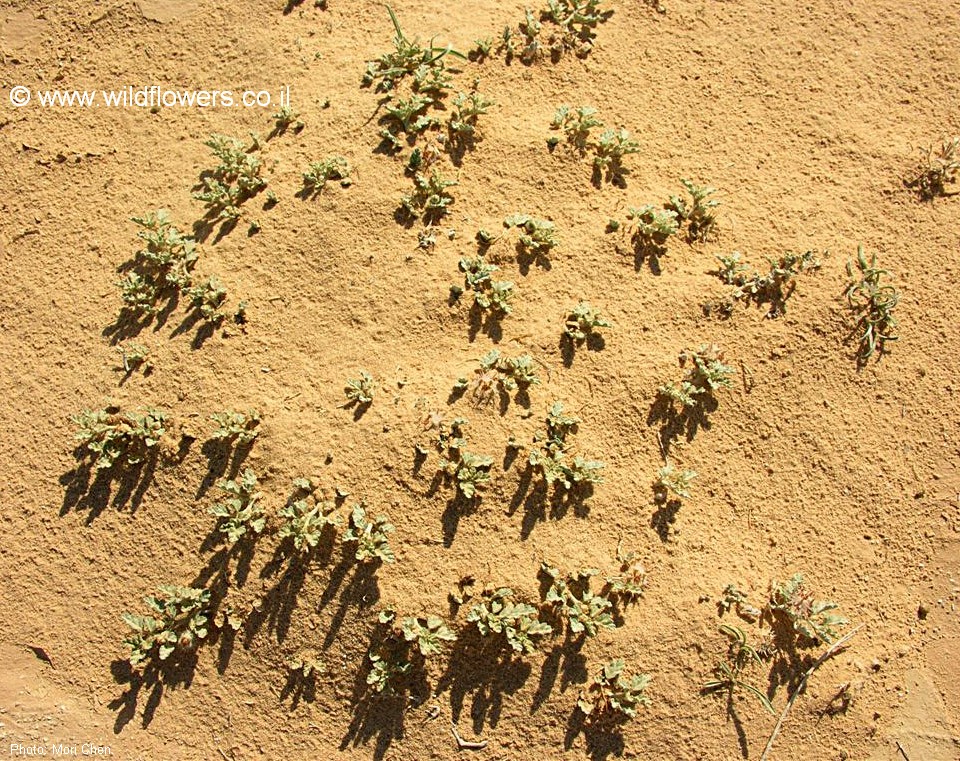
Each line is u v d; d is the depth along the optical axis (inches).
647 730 28.3
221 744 28.5
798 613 28.7
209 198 31.5
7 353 31.3
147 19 35.2
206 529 29.2
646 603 28.6
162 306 30.9
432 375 29.7
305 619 28.5
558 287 30.6
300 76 33.6
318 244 30.9
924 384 30.9
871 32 34.4
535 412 29.4
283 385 29.8
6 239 32.6
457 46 33.6
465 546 28.6
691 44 34.1
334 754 28.3
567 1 34.2
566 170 31.8
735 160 32.6
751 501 29.7
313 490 28.9
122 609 29.3
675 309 30.6
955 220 32.3
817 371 30.6
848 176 32.5
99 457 30.1
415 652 28.3
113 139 33.5
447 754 28.1
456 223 31.1
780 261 31.3
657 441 29.7
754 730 28.5
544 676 28.2
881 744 28.8
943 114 33.5
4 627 29.6
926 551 30.1
